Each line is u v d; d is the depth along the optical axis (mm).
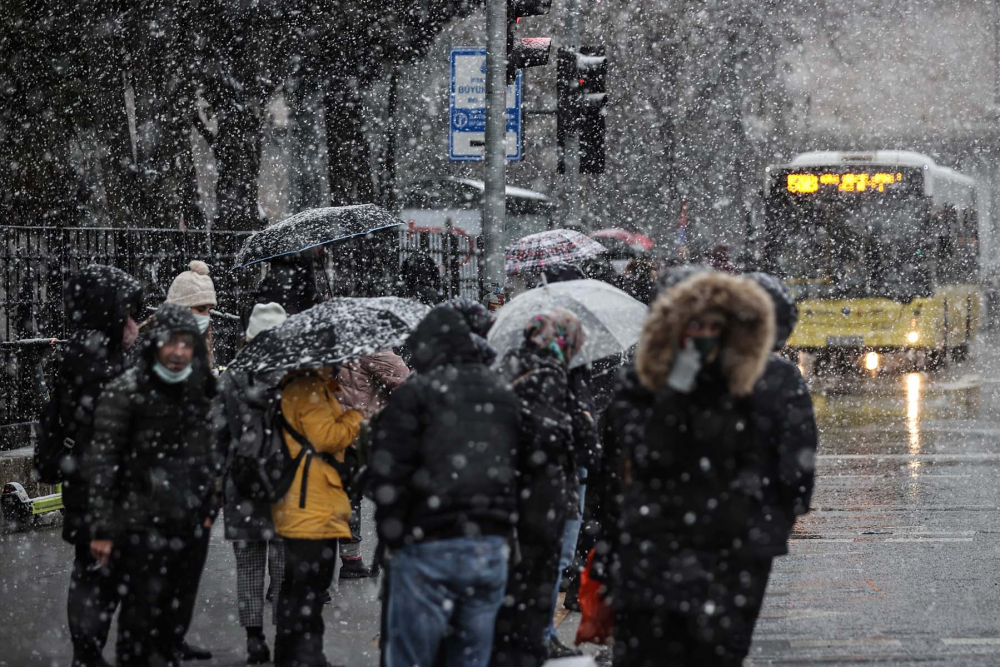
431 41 41969
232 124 38906
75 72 33094
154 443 12250
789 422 9727
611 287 16312
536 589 12312
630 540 9648
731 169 83688
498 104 27984
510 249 23312
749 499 9539
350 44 40219
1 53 31547
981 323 76938
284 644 13406
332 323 13758
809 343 50344
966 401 42500
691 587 9414
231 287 27953
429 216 68000
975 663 14016
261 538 14539
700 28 83375
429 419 10633
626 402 9828
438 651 11047
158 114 36125
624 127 83625
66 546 21484
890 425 36125
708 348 9391
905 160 50500
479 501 10539
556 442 12258
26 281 24938
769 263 50906
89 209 35750
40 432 13664
